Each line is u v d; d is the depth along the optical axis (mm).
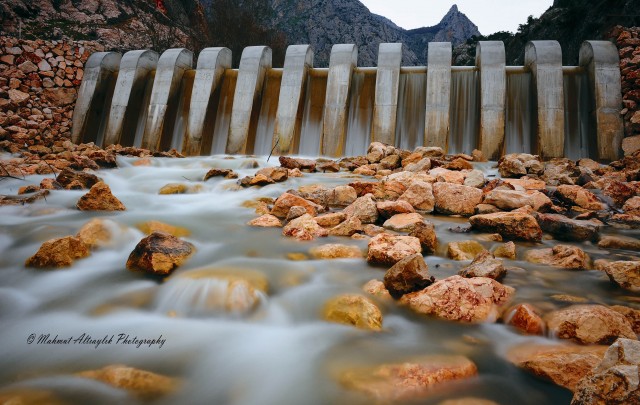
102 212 6676
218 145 16844
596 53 13992
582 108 14445
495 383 2664
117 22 27172
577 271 4539
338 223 6145
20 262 4594
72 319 3516
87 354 2996
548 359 2723
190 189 8711
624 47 13875
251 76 16344
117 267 4508
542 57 14312
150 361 2912
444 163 10242
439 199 7117
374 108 15172
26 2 23469
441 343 3150
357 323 3385
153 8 30188
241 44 32312
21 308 3691
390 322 3488
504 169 9484
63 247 4438
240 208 7406
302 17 76250
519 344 3127
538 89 14023
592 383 2049
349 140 15797
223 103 17188
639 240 5613
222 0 33969
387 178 8414
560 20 24781
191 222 6273
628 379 1884
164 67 16969
